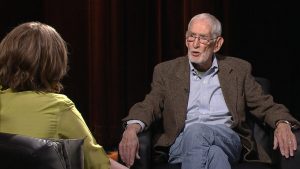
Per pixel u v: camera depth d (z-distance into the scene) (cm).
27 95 184
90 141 188
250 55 436
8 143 163
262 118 300
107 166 191
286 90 445
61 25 434
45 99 184
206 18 297
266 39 435
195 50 294
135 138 268
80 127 186
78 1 430
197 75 305
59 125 183
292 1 432
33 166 160
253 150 296
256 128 306
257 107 301
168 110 300
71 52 435
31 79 184
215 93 304
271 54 438
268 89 320
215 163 260
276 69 440
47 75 186
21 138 165
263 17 432
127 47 433
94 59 434
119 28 428
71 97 441
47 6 432
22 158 160
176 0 424
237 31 432
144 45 432
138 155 268
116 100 439
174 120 297
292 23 434
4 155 161
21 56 183
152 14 430
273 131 289
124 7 427
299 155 260
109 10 427
